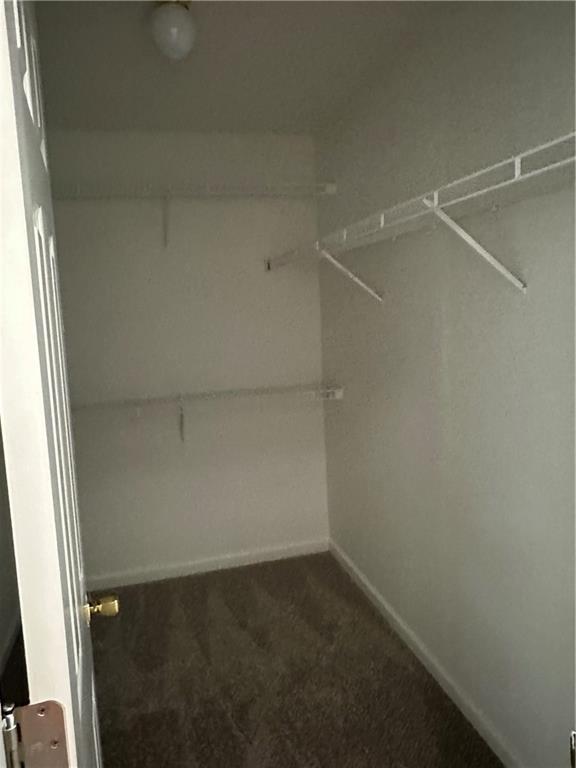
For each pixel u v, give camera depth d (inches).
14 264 20.5
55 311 40.8
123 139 113.5
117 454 120.3
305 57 85.4
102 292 115.7
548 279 59.9
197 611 110.5
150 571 123.9
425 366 85.7
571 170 55.6
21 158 22.5
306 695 86.8
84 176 112.7
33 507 21.7
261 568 126.5
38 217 29.9
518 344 65.3
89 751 34.8
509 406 67.7
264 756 75.8
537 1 59.1
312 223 123.8
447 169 76.2
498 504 71.3
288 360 126.1
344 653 96.4
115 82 90.7
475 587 77.7
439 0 71.1
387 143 92.0
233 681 90.2
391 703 84.6
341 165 110.0
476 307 72.5
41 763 22.6
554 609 62.9
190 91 95.8
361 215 103.0
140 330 118.3
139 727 81.0
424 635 93.0
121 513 121.8
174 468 123.6
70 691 23.6
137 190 110.9
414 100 83.3
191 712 83.7
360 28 77.5
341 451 121.4
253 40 79.3
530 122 60.8
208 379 122.8
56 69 84.8
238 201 120.0
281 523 130.5
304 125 115.2
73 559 35.8
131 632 104.0
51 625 22.3
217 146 117.7
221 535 127.6
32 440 21.4
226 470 126.2
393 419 97.2
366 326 104.3
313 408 128.7
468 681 81.3
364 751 76.2
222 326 122.1
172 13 67.4
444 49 75.4
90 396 117.4
